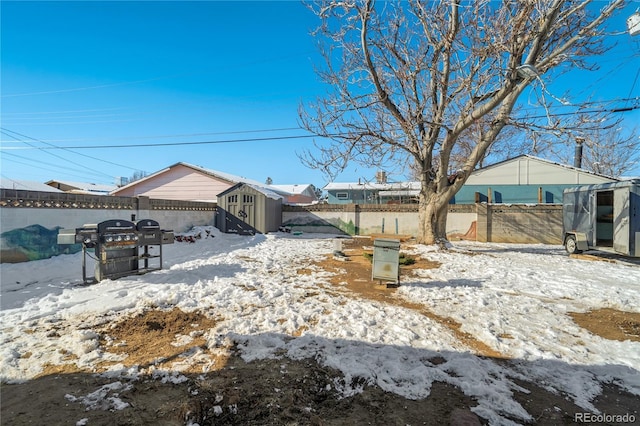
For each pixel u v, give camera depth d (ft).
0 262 21.90
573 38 26.30
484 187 66.18
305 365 10.76
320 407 8.71
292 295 18.51
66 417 8.01
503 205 53.47
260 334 13.08
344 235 60.49
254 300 17.29
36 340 12.25
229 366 10.66
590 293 20.08
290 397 9.01
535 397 9.37
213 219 55.72
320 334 13.10
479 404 8.94
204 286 19.86
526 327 14.55
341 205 62.13
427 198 40.40
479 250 40.91
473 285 21.53
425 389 9.55
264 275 23.73
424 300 18.02
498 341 12.89
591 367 11.14
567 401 9.24
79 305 15.99
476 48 29.12
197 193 70.79
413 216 58.59
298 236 55.67
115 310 15.57
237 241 46.62
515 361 11.44
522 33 26.40
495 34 27.22
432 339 12.87
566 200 40.70
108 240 20.61
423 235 40.75
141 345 12.16
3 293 17.69
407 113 36.09
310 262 29.78
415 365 10.89
